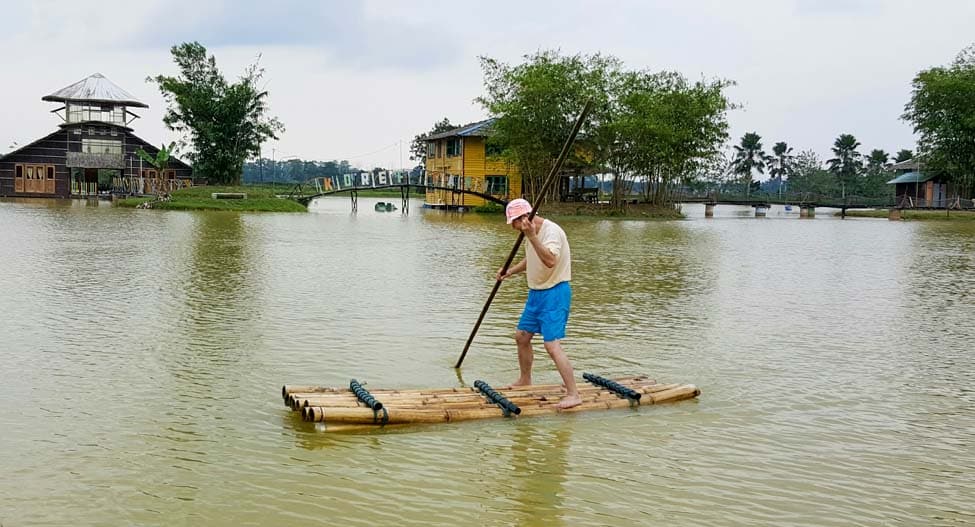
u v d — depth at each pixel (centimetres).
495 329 1102
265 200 5116
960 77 5978
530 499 544
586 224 4269
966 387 855
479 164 5834
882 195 9306
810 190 9631
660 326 1166
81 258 1853
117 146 5828
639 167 5703
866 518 530
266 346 970
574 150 5531
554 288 732
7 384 782
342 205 7019
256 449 620
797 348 1037
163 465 585
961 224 4891
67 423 671
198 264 1797
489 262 1988
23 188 5694
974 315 1316
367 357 924
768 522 521
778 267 2048
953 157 6197
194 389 778
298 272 1697
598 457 623
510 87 5503
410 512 520
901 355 1006
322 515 511
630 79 5553
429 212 5578
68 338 990
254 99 6338
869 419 737
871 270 2011
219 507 518
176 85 6062
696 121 5494
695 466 611
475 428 678
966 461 635
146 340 989
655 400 761
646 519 520
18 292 1330
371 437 651
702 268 1981
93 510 510
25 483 548
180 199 4981
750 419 728
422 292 1445
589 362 930
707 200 6362
